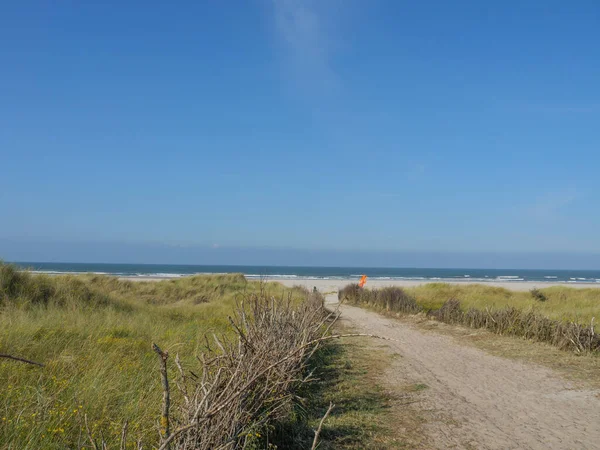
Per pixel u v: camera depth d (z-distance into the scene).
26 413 4.64
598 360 10.11
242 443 4.29
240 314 7.22
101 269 122.62
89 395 5.31
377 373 9.06
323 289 41.62
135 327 10.84
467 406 6.96
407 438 5.64
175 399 5.23
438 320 17.52
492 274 153.88
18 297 13.27
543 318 13.27
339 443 5.43
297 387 6.61
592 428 6.01
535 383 8.30
